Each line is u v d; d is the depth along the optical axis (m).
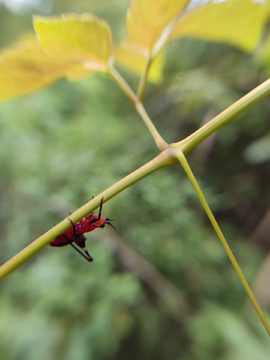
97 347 0.18
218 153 0.26
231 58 0.24
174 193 0.19
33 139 0.25
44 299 0.19
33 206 0.25
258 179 0.26
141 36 0.06
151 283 0.21
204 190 0.21
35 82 0.07
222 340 0.18
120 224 0.20
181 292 0.21
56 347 0.18
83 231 0.07
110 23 0.34
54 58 0.06
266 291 0.18
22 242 0.24
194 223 0.21
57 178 0.23
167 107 0.28
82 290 0.19
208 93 0.23
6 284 0.23
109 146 0.24
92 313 0.18
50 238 0.05
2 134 0.25
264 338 0.17
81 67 0.07
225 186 0.26
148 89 0.30
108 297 0.18
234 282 0.21
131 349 0.20
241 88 0.23
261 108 0.22
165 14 0.06
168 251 0.19
